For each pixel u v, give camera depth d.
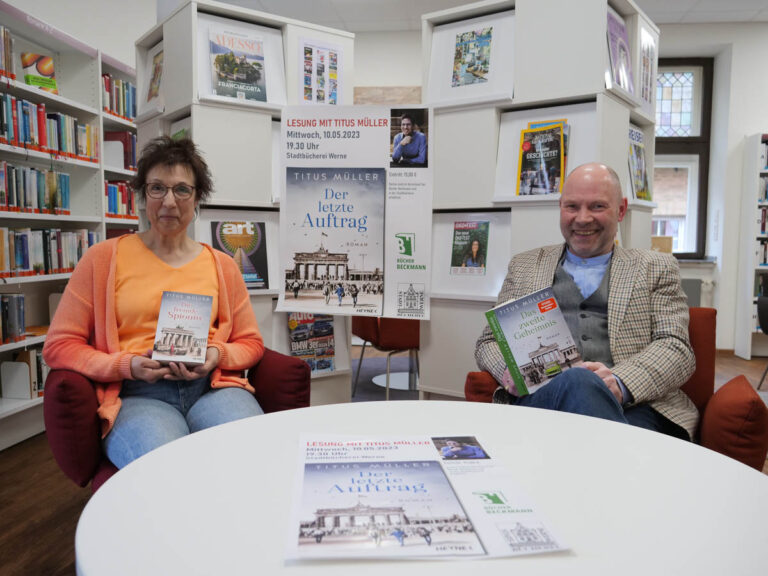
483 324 2.40
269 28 2.48
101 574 0.57
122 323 1.59
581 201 1.81
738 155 5.66
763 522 0.70
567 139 2.19
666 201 6.15
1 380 2.93
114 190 3.63
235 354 1.67
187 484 0.79
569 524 0.68
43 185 3.05
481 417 1.11
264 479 0.81
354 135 2.35
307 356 2.57
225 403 1.55
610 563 0.60
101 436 1.43
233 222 2.39
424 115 2.32
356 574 0.58
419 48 6.04
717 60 5.86
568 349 1.45
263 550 0.62
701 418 1.64
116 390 1.50
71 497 2.30
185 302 1.55
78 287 1.58
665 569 0.59
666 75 6.02
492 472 0.82
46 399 1.36
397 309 2.37
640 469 0.86
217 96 2.29
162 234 1.68
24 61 3.04
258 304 2.46
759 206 5.43
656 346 1.65
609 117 2.20
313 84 2.55
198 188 1.75
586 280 1.87
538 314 1.47
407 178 2.33
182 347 1.51
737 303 5.74
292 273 2.40
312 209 2.38
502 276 2.37
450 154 2.44
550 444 0.96
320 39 2.56
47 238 3.06
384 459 0.87
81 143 3.29
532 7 2.22
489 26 2.37
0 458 2.71
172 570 0.58
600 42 2.10
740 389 1.41
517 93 2.26
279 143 2.54
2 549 1.89
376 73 6.09
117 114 3.68
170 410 1.53
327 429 1.03
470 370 2.44
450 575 0.58
